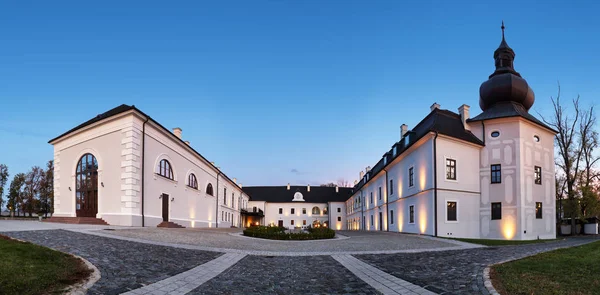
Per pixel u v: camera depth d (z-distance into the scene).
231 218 50.34
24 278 6.45
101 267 8.09
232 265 9.95
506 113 26.08
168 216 26.05
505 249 14.02
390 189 34.53
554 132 27.53
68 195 24.03
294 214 76.94
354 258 11.60
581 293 6.39
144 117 22.41
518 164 24.81
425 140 25.34
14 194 55.72
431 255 12.17
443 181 24.11
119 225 20.91
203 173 34.91
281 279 8.42
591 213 33.16
